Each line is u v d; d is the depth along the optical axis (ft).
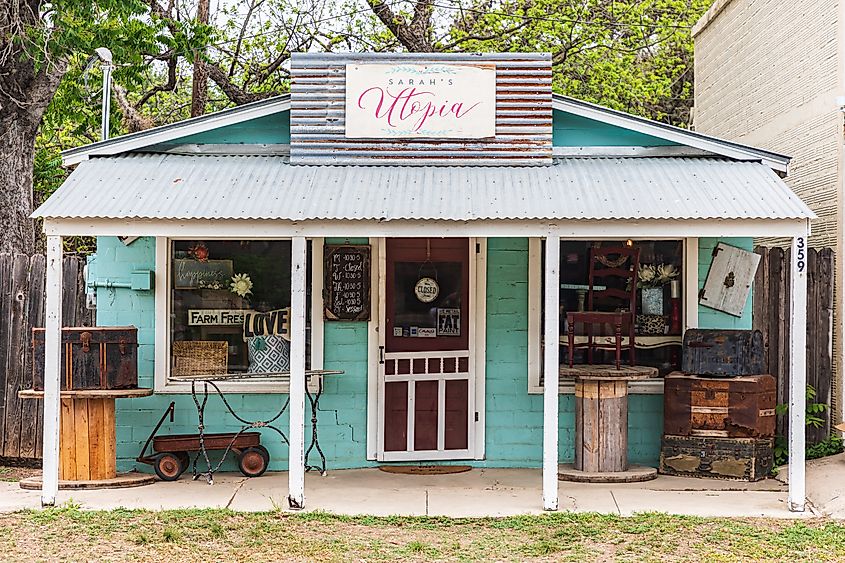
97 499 27.73
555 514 25.93
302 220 25.80
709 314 32.60
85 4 42.83
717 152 30.35
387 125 29.58
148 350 31.91
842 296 33.60
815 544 23.12
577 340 32.53
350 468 32.22
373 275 32.35
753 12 43.86
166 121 71.87
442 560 22.03
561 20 61.21
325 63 29.73
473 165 29.55
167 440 30.48
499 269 32.55
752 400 30.04
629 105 70.13
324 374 31.99
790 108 39.22
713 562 21.83
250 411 32.07
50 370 26.58
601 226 25.89
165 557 22.13
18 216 44.29
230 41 63.62
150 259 31.99
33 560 21.79
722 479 30.27
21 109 44.27
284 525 24.88
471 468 32.24
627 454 31.45
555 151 30.86
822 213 35.81
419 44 60.64
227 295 32.22
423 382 32.50
